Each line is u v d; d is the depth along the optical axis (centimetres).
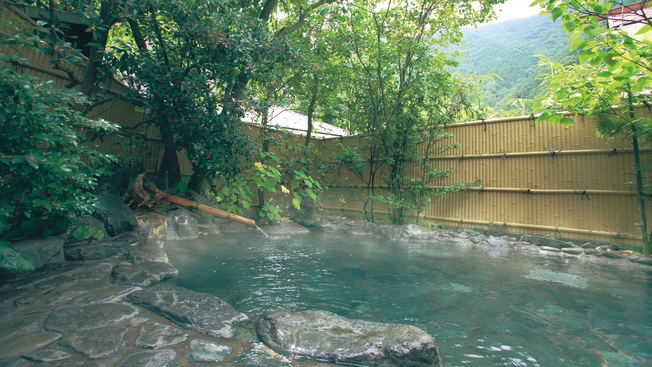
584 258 492
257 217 784
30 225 296
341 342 197
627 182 519
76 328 193
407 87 772
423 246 571
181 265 378
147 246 421
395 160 781
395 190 795
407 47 707
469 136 711
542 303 291
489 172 679
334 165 877
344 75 803
